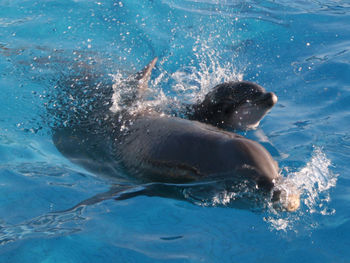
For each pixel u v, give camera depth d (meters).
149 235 5.25
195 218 5.61
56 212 5.75
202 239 5.19
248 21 14.47
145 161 6.51
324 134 8.00
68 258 4.82
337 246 5.08
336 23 14.20
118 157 7.05
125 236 5.23
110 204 5.89
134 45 12.65
